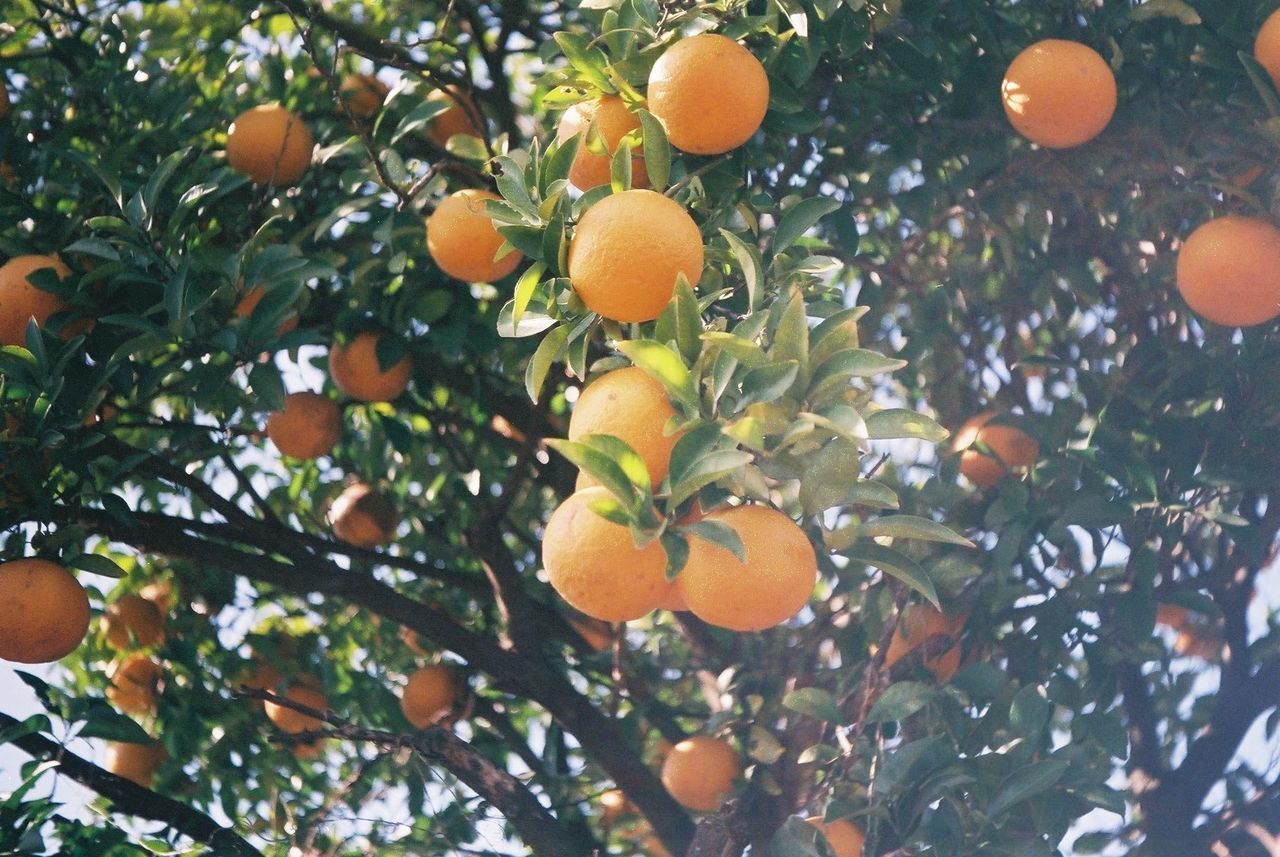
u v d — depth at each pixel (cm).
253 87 234
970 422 213
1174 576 218
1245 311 194
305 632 241
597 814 230
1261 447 203
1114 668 205
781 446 155
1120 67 199
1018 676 205
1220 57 197
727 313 183
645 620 228
